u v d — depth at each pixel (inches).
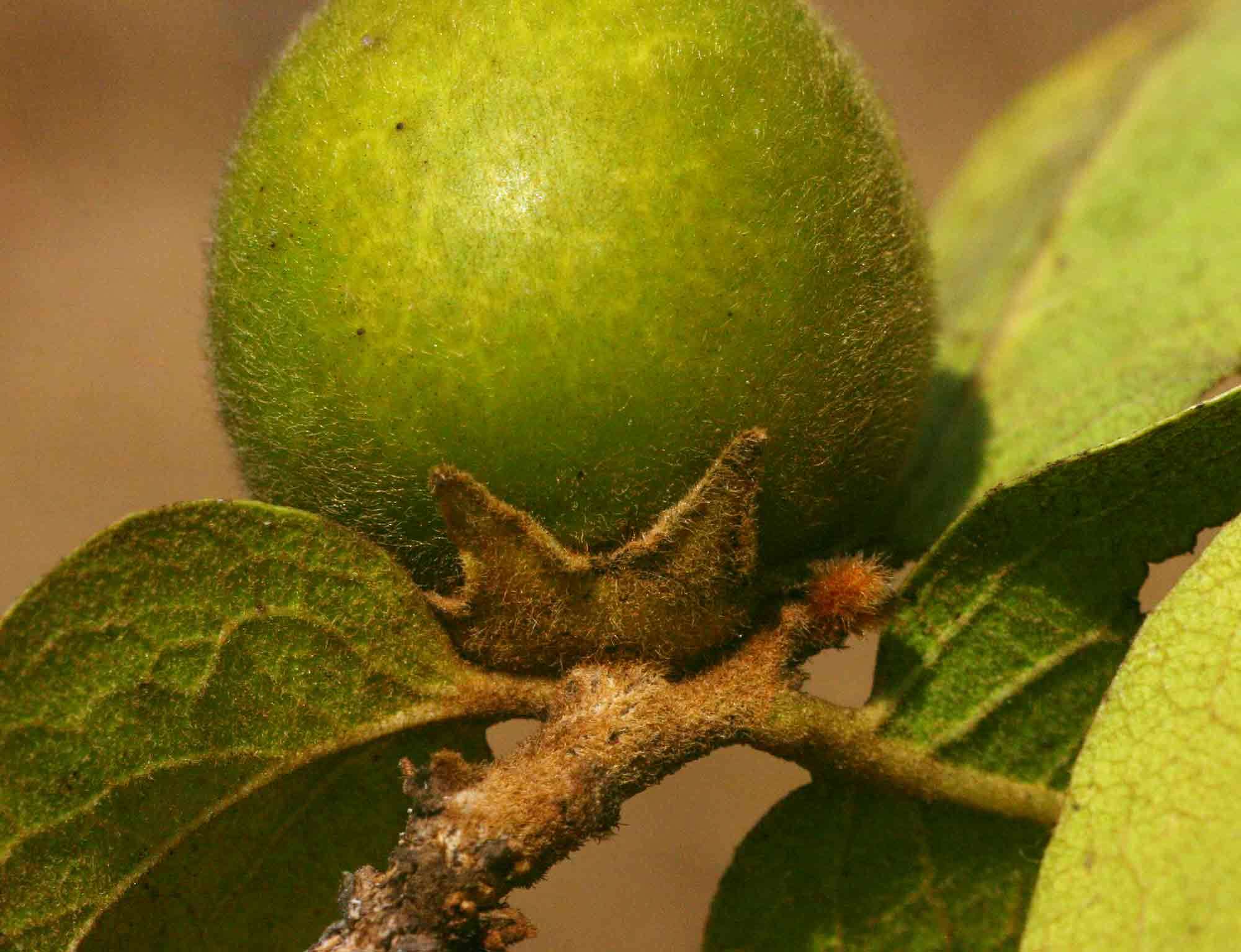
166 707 7.5
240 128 7.8
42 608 7.4
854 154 7.7
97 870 7.5
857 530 7.9
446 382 7.5
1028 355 8.6
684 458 7.6
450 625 7.6
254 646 7.5
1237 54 9.0
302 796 7.6
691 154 7.5
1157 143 8.9
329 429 7.6
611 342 7.5
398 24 7.6
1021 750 7.8
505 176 7.5
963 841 7.8
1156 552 7.7
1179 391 8.3
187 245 24.4
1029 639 7.7
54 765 7.4
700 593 7.6
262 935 7.7
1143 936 7.0
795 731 7.7
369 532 7.7
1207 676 7.2
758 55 7.6
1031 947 7.1
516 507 7.6
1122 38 9.4
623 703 7.6
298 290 7.6
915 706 7.7
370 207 7.5
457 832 7.4
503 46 7.5
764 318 7.5
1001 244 9.0
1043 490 7.6
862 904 7.9
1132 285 8.6
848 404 7.7
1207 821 7.1
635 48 7.5
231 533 7.5
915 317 7.8
